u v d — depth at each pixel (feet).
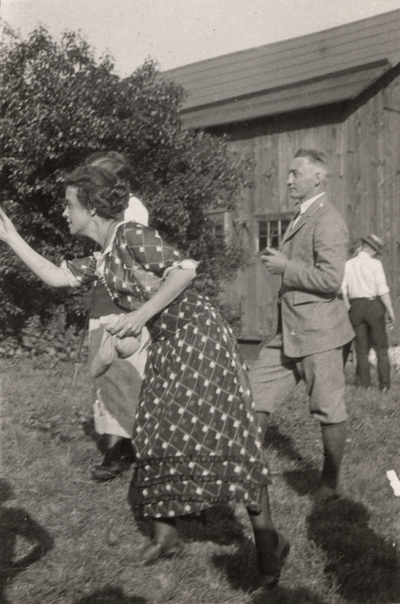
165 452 11.21
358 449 18.67
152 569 11.78
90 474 15.34
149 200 37.27
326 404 15.11
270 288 43.45
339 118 40.98
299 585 11.84
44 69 35.27
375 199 40.57
